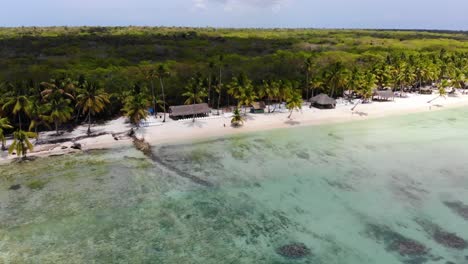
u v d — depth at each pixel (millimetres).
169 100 93125
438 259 36250
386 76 112000
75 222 43188
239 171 57750
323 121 87000
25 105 65812
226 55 127500
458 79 114375
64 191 50844
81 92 75062
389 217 43875
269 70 110812
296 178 54938
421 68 116875
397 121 87312
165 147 68625
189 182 53906
